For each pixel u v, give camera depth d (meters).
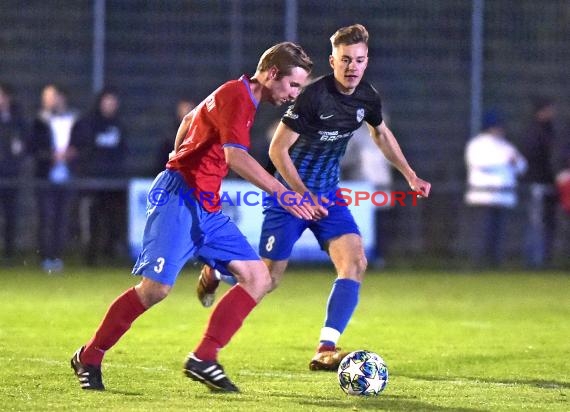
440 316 33.16
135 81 53.25
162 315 32.19
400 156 23.72
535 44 54.94
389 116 54.28
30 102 52.81
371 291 40.97
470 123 54.38
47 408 17.52
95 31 51.66
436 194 51.47
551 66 55.03
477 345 26.55
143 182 47.66
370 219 48.97
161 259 18.84
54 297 36.88
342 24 53.50
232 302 19.31
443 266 51.38
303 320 31.50
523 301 38.03
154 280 18.84
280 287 41.56
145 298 19.06
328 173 23.22
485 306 36.25
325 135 22.58
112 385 19.91
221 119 18.77
